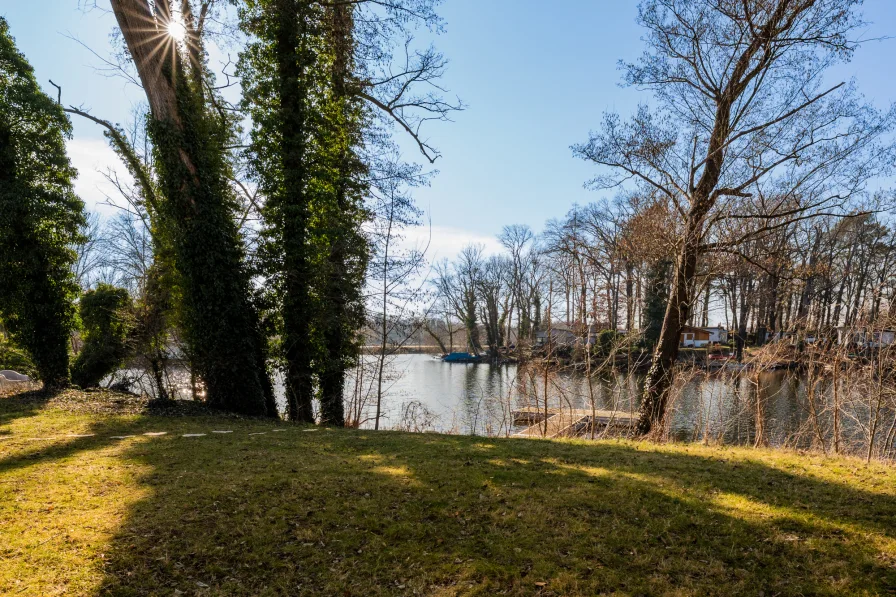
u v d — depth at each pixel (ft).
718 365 52.21
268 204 45.62
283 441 27.76
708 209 42.24
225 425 33.37
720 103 42.11
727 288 111.24
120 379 54.90
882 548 13.99
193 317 39.55
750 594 12.03
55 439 26.58
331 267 46.55
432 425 56.59
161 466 21.44
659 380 42.55
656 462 23.12
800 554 13.83
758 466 22.59
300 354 46.03
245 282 42.57
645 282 105.81
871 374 31.86
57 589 11.97
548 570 13.00
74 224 47.78
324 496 17.90
